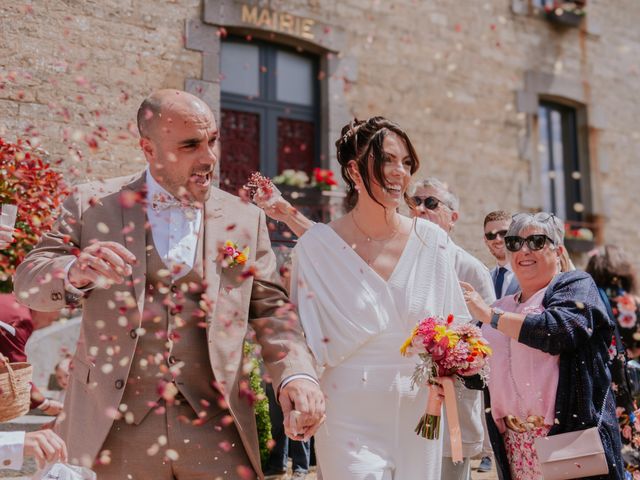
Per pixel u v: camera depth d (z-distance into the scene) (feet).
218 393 6.86
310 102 28.68
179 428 6.63
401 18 29.50
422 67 29.81
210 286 6.88
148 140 6.99
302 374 6.64
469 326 7.59
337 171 27.55
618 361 10.03
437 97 30.01
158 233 7.02
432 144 29.66
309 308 7.39
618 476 7.84
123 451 6.55
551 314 8.07
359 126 7.83
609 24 35.81
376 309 7.27
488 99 31.42
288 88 28.30
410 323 7.45
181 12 24.48
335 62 27.96
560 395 8.00
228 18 25.38
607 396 8.15
